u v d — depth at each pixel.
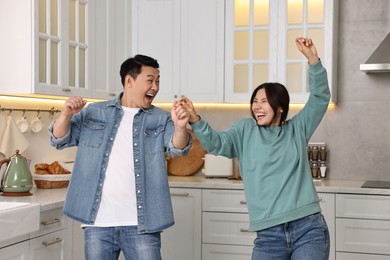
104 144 2.96
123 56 4.89
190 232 4.62
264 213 2.92
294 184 2.93
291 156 2.97
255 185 2.96
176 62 4.99
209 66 4.93
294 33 4.80
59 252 3.59
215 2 4.92
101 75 4.51
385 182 4.72
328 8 4.71
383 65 4.41
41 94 3.72
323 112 3.12
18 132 4.07
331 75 4.71
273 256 2.95
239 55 4.90
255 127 3.06
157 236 2.98
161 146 3.01
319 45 4.76
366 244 4.29
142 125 3.00
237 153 3.06
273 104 3.02
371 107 4.93
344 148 4.98
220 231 4.56
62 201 3.53
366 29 4.95
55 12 3.91
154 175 2.97
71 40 4.08
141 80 3.02
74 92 4.10
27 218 3.08
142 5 5.03
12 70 3.69
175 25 4.98
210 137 2.91
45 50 3.80
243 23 4.89
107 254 2.91
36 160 4.37
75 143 3.08
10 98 4.07
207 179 4.91
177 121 2.80
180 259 4.65
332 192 4.35
